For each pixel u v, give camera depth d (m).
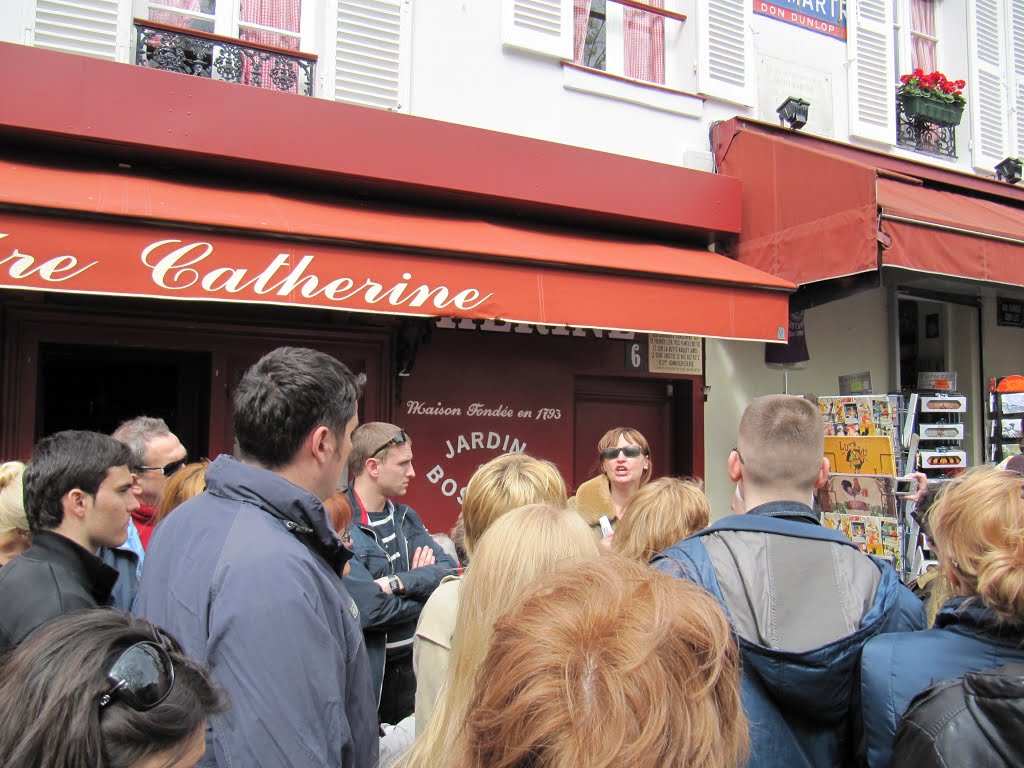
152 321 4.72
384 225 4.59
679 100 6.55
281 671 1.51
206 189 4.48
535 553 1.58
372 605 2.74
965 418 8.23
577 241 5.41
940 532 1.77
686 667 0.86
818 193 5.54
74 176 4.11
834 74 7.51
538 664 0.86
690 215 5.98
